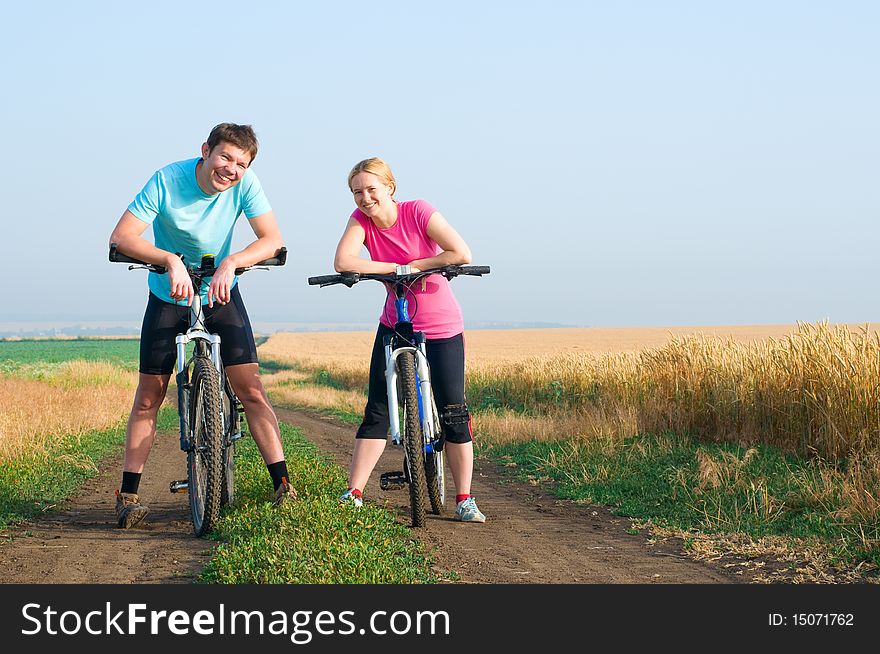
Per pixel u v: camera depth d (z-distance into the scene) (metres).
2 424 17.94
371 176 10.01
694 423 17.05
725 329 167.75
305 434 24.70
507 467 16.61
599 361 27.78
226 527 8.80
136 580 7.35
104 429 22.67
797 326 15.59
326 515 8.61
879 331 14.88
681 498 11.71
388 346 10.18
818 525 9.48
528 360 35.25
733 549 8.79
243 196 9.85
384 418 10.59
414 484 9.82
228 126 9.32
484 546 9.12
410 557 8.14
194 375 9.32
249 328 10.27
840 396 13.63
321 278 10.06
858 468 11.32
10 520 10.17
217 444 8.97
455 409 10.52
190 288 9.12
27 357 103.38
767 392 15.59
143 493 12.89
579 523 10.74
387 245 10.40
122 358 104.50
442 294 10.49
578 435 17.94
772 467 13.17
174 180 9.52
